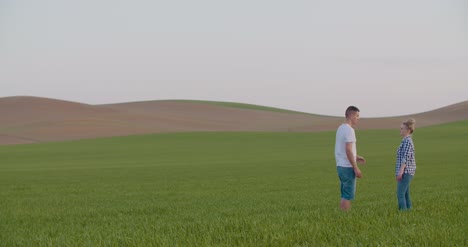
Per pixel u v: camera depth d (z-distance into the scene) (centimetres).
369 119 13875
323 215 991
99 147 7831
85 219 1299
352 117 1213
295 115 16762
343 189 1208
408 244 662
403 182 1187
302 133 9744
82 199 1984
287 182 2720
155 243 727
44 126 11475
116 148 7631
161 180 3033
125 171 3881
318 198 1812
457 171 3166
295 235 748
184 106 16612
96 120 12350
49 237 907
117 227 1033
